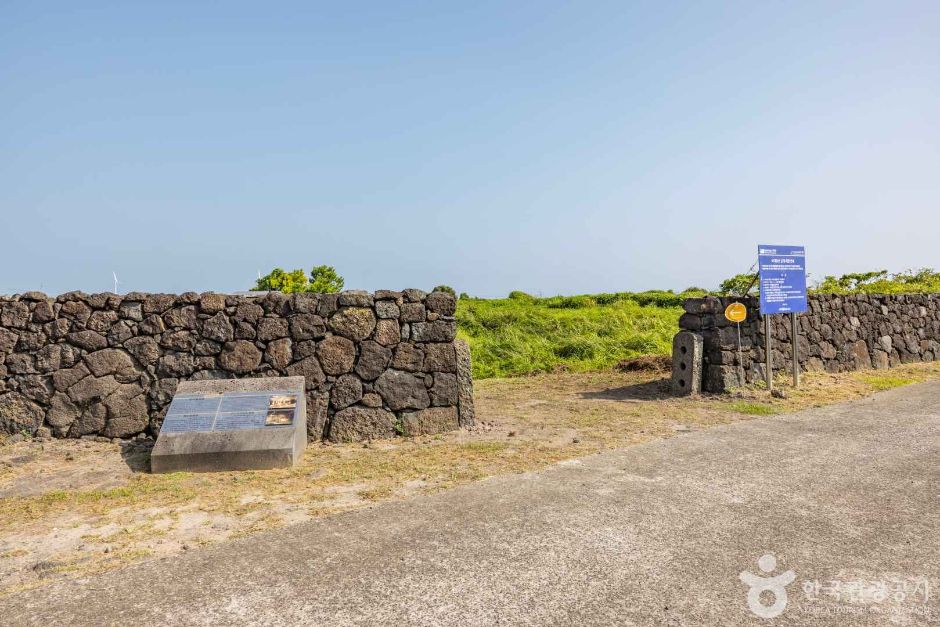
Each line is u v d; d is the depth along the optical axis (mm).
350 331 6953
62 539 3951
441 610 2912
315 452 6285
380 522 4094
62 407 6484
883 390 9500
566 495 4566
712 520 4012
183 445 5609
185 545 3795
